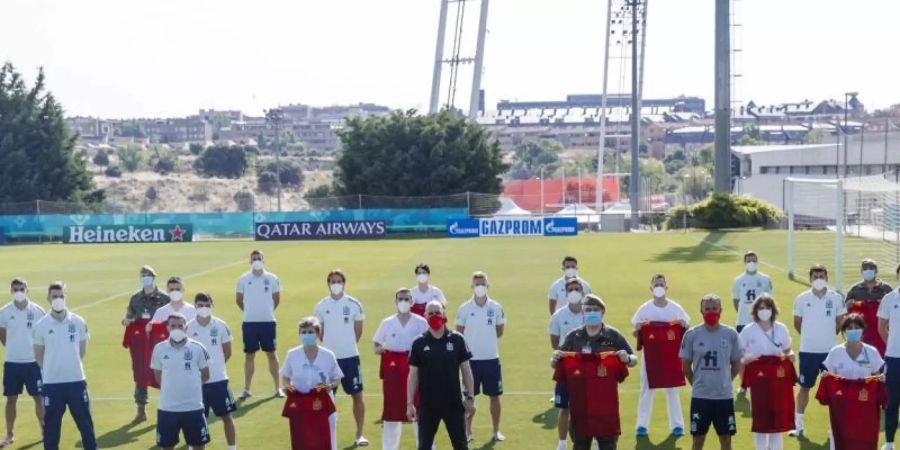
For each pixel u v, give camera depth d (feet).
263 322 64.34
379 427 56.59
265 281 64.90
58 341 48.67
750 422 55.42
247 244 220.23
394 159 279.49
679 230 233.55
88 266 165.78
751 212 231.30
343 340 54.03
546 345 81.66
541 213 298.97
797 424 52.75
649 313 52.75
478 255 175.01
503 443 52.75
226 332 51.34
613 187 410.31
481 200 275.39
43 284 138.21
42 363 48.88
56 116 301.02
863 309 55.57
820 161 328.90
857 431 42.65
